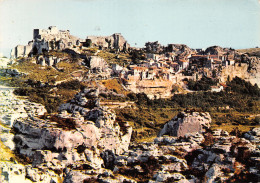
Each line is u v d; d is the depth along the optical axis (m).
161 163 136.25
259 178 120.94
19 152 147.75
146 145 149.00
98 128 157.12
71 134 146.00
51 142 144.88
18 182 131.88
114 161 146.38
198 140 150.38
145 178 131.38
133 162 139.25
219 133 160.50
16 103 173.88
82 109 165.12
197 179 128.75
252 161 129.25
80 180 132.38
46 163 139.88
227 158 131.25
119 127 168.12
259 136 154.12
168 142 152.62
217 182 123.31
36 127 149.62
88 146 149.12
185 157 142.25
